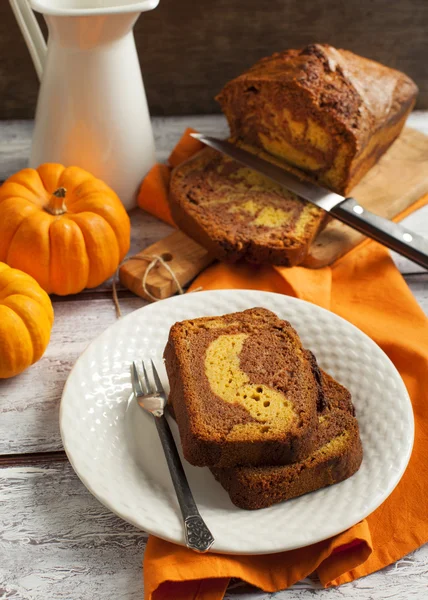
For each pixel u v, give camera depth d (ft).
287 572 2.04
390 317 2.60
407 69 3.41
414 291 2.73
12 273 2.42
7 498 2.17
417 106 3.49
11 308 2.35
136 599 2.02
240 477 2.07
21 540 2.10
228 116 3.00
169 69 3.29
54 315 2.60
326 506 2.07
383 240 2.67
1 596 2.02
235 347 2.28
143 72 3.28
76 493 2.18
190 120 3.37
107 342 2.35
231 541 1.99
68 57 2.63
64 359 2.48
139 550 2.09
